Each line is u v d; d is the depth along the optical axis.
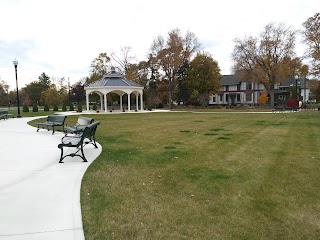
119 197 4.51
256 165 6.40
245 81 52.88
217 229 3.41
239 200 4.31
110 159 7.23
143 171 6.02
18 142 10.27
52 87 65.50
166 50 48.47
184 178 5.47
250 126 15.20
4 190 4.89
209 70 47.75
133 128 15.11
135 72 55.66
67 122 19.52
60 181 5.39
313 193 4.59
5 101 69.19
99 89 36.34
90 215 3.85
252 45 43.69
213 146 8.91
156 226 3.51
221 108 45.03
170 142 9.88
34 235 3.31
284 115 25.14
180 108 47.09
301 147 8.60
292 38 42.12
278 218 3.69
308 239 3.18
